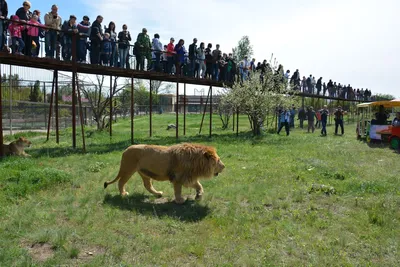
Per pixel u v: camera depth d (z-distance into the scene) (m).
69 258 4.33
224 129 25.42
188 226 5.41
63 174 8.13
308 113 24.20
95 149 12.90
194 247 4.59
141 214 5.89
